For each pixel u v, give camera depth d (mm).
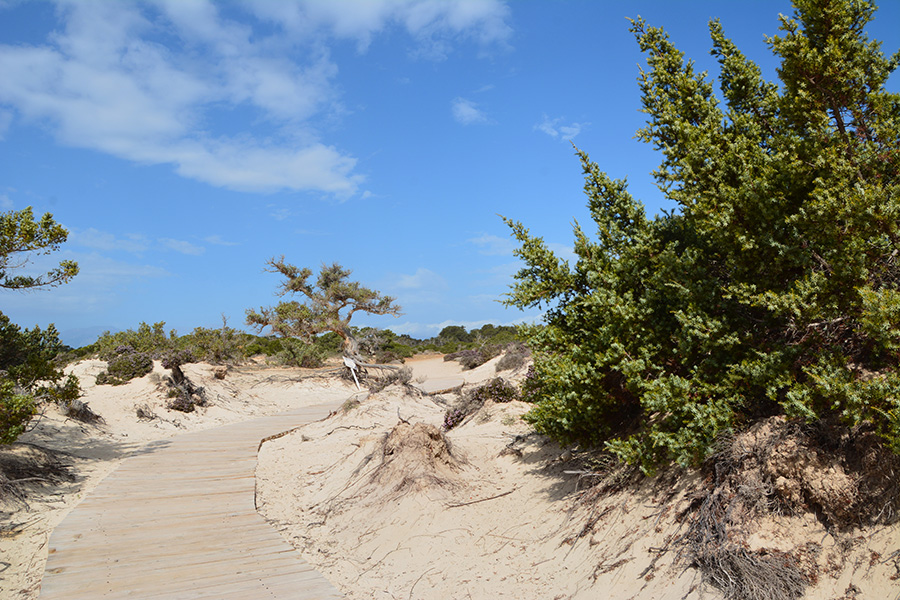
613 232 7574
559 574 6293
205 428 20312
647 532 5859
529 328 8203
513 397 15258
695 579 4898
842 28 5613
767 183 5441
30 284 12266
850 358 5406
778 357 5434
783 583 4402
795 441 5035
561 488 8219
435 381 31031
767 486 5125
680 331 6539
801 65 5582
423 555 7852
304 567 7840
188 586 7168
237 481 12305
